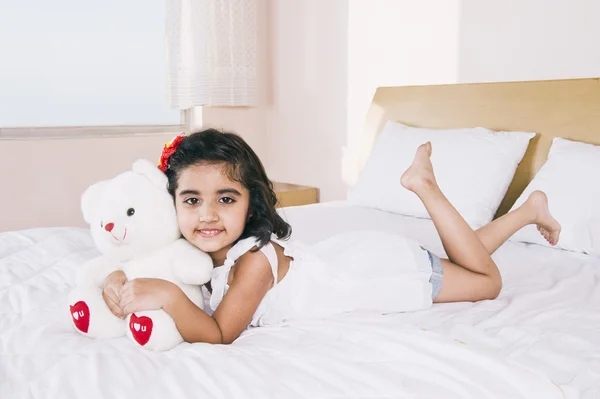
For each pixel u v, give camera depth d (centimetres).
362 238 136
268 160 352
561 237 174
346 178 307
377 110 275
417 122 258
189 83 298
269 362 94
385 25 279
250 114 341
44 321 111
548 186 185
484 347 104
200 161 109
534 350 103
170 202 110
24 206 267
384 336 103
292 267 121
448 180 212
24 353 97
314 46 314
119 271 109
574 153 187
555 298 136
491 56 239
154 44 313
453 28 252
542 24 222
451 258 137
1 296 123
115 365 91
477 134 220
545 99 215
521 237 186
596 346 105
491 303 133
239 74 316
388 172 233
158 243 109
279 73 337
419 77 267
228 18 308
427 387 87
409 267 129
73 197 282
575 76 214
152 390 84
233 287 111
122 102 305
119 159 297
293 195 302
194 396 83
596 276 154
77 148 281
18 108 272
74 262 143
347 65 299
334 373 90
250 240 114
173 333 101
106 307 105
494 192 208
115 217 106
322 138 317
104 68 296
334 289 123
